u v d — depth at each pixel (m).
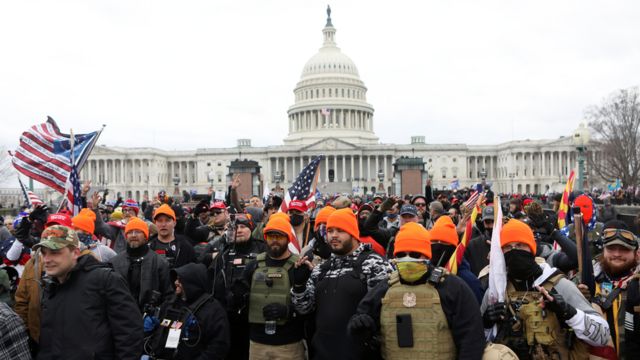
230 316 10.94
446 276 7.86
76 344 8.35
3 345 7.75
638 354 8.57
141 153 169.12
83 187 18.22
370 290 8.36
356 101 185.25
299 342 9.88
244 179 60.88
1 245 16.61
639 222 14.09
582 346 8.41
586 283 10.15
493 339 8.81
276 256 9.99
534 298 8.27
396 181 62.50
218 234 16.55
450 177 171.00
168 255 13.70
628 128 90.25
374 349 8.50
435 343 7.55
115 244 17.09
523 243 8.32
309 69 191.75
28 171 18.48
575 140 33.25
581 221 10.58
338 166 170.25
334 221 9.32
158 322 9.88
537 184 165.50
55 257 8.43
